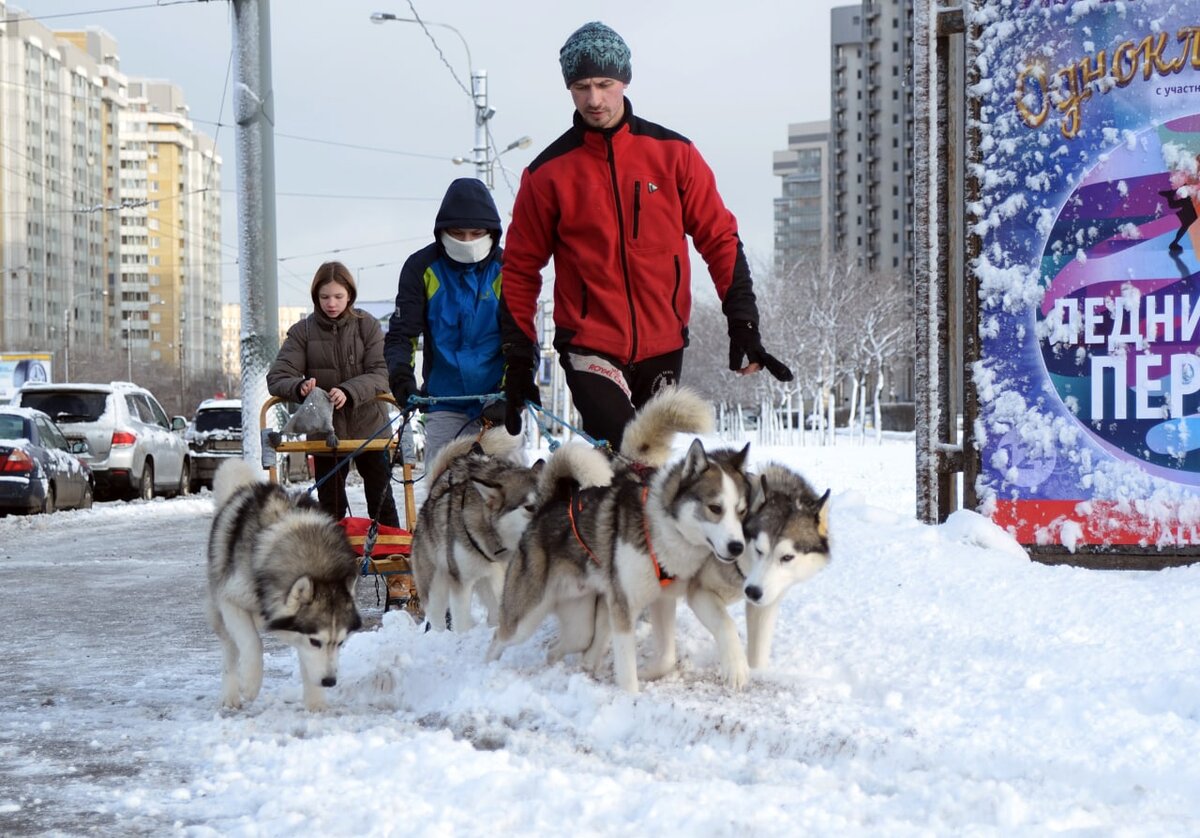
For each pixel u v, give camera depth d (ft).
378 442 28.17
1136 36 25.53
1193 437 25.36
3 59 331.77
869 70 432.66
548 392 157.69
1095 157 25.86
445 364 25.90
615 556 17.88
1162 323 25.52
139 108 450.71
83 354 320.50
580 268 21.02
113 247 412.98
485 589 24.79
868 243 436.76
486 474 22.70
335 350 29.99
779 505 17.93
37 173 350.23
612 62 20.22
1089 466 26.00
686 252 21.22
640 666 18.95
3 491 58.08
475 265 25.91
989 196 26.63
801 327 179.22
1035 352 26.40
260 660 18.70
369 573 27.45
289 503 19.26
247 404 52.65
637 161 20.74
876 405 162.91
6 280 329.93
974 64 26.71
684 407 19.47
